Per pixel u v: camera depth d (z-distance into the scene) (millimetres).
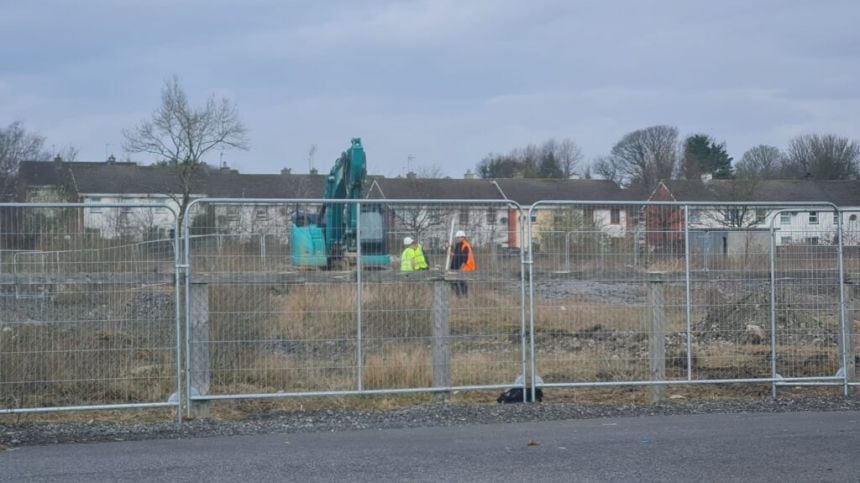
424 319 10977
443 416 10375
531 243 11039
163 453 8711
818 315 11727
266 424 10086
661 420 10203
